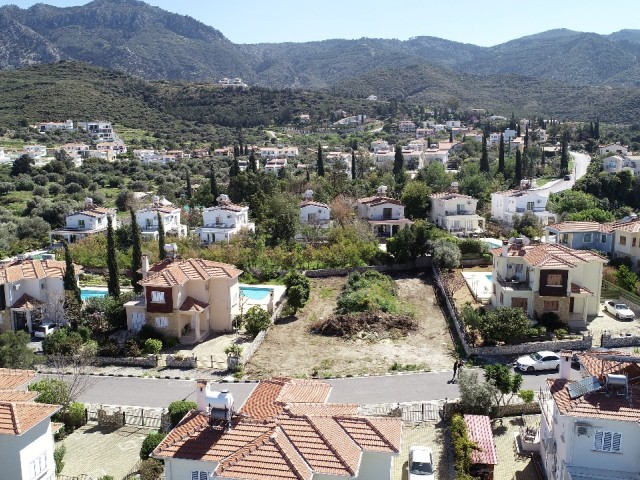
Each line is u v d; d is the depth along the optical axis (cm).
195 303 6356
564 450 3241
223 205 10462
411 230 8681
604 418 3086
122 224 10919
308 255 8725
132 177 17725
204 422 3206
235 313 6781
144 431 4503
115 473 3938
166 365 5703
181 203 13362
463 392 4422
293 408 3269
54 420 4547
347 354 5838
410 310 6981
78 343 5944
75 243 9900
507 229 10462
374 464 3033
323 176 13862
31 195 14888
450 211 10819
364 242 8944
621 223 7925
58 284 6769
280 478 2748
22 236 11312
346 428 3106
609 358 3481
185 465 3027
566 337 5822
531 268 6212
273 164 19075
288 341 6231
